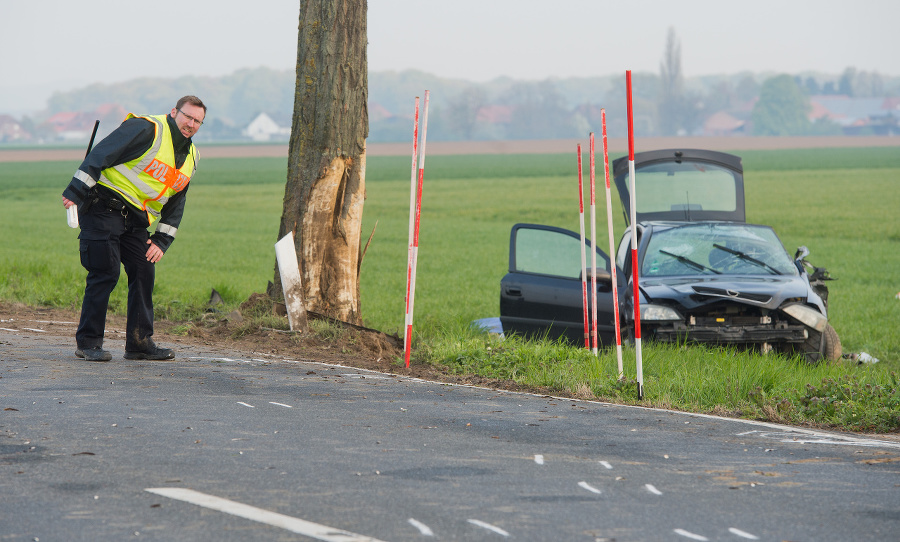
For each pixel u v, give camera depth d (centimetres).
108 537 829
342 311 2419
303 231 2389
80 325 1817
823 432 1470
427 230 7762
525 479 1062
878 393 1714
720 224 2686
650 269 2523
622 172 2866
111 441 1175
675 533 877
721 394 1778
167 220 1789
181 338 2256
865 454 1260
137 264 1811
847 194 11300
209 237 7038
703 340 2247
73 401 1412
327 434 1266
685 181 2855
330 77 2359
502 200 11125
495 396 1683
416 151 2039
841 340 2992
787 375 1947
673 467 1148
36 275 3659
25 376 1606
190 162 1773
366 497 966
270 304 2431
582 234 2281
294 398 1531
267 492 975
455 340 2292
